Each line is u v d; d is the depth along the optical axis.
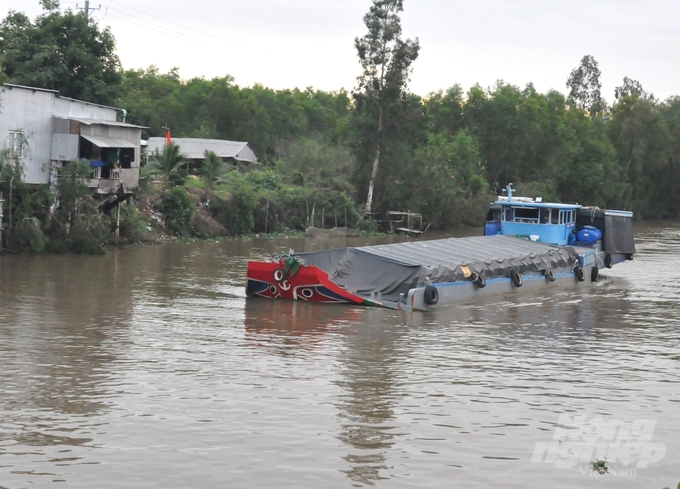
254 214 49.28
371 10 57.06
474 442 13.05
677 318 24.73
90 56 48.72
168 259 34.69
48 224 34.44
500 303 26.59
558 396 15.68
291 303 24.81
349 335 20.53
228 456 12.13
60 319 21.19
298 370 16.91
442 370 17.34
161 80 93.31
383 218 58.69
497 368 17.70
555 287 30.97
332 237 51.44
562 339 21.11
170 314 22.45
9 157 33.22
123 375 16.08
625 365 18.38
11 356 17.22
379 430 13.41
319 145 69.38
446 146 71.94
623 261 38.19
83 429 13.02
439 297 25.23
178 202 43.19
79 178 34.81
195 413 13.94
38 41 48.56
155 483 11.16
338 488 11.21
